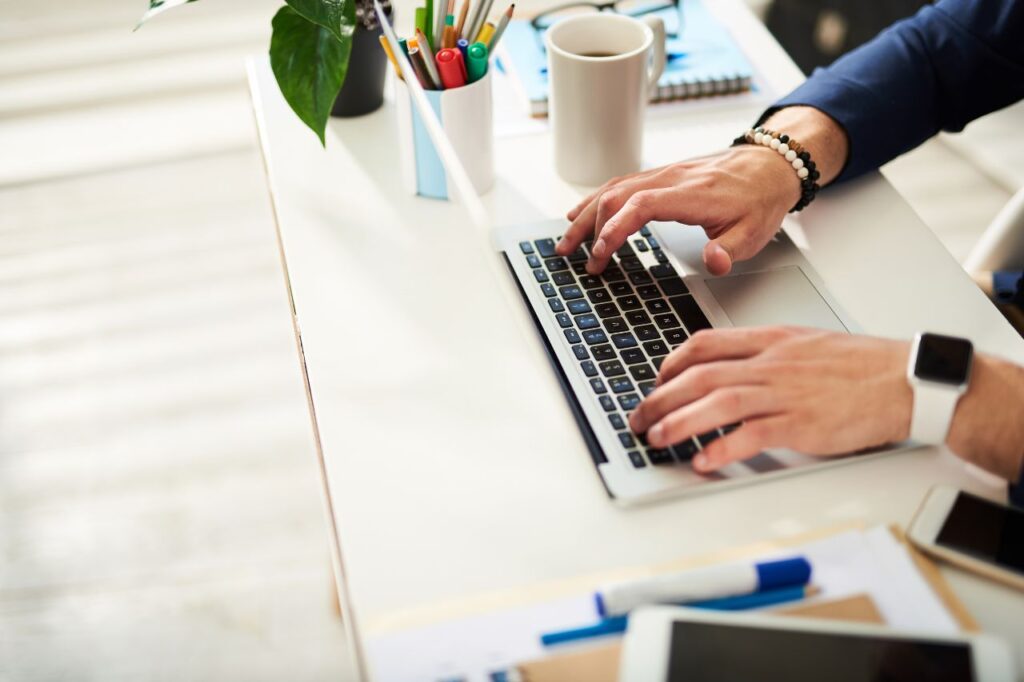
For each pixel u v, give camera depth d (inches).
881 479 26.6
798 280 32.3
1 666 52.6
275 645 53.1
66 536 58.5
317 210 36.0
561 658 22.4
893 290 32.0
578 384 28.8
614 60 34.0
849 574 23.8
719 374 27.2
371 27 38.1
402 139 35.4
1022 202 43.7
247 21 99.4
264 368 67.8
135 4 102.4
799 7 81.0
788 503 26.0
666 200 32.2
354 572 24.7
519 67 42.4
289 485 60.6
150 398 66.1
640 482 26.1
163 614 54.7
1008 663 20.6
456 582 24.4
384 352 30.5
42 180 83.7
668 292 31.8
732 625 21.5
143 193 82.0
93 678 52.1
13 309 72.8
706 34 43.9
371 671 22.3
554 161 37.6
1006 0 36.6
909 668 20.6
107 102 90.7
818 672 20.6
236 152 85.4
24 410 65.6
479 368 29.9
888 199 35.7
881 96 36.5
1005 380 26.5
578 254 33.4
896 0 75.2
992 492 26.2
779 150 34.7
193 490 60.5
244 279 74.4
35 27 99.7
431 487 26.6
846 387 26.9
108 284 74.5
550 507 26.0
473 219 33.2
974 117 38.4
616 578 24.1
